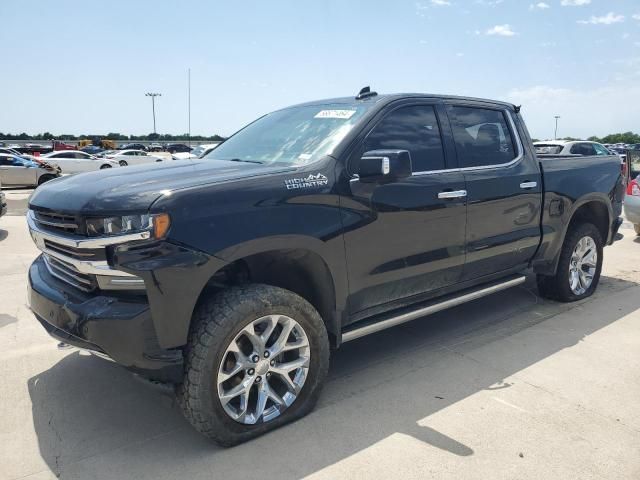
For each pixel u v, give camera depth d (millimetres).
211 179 2873
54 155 29250
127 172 3186
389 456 2789
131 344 2588
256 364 2922
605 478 2613
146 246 2555
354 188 3285
